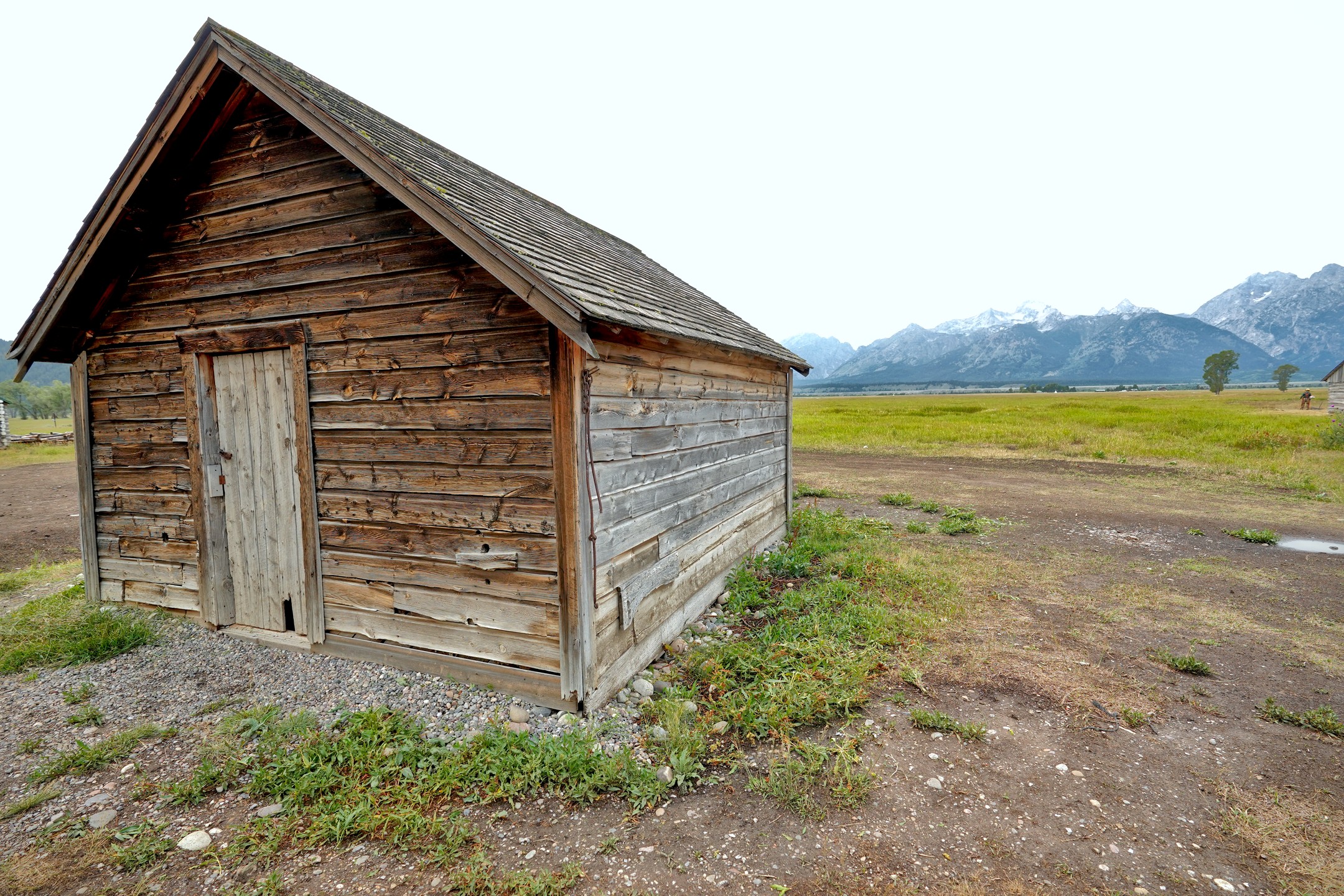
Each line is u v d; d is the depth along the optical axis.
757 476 8.23
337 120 4.00
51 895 2.71
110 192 4.93
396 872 2.85
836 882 2.80
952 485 15.38
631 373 4.70
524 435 4.18
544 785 3.48
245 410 5.35
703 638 5.70
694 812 3.30
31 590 7.04
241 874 2.83
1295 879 2.83
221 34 4.28
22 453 26.17
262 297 5.06
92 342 5.94
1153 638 5.77
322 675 4.71
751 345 7.34
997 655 5.35
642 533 4.90
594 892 2.74
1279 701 4.60
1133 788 3.52
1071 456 20.80
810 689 4.52
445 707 4.21
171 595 5.82
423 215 3.85
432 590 4.61
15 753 3.80
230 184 5.09
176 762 3.71
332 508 4.94
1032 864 2.92
